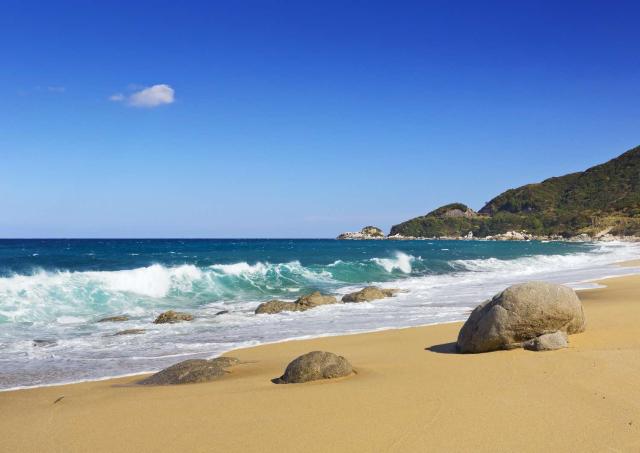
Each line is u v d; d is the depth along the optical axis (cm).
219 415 702
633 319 1313
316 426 637
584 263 4506
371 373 915
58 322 1775
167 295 2441
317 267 3412
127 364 1151
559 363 877
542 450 541
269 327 1639
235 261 4569
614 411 641
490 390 752
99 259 4525
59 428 688
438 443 569
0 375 1056
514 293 1055
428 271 3859
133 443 618
